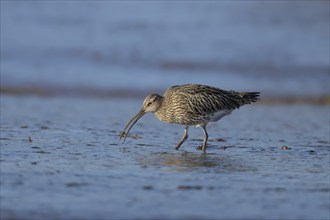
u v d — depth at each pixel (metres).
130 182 10.88
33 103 20.66
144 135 16.00
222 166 12.45
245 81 24.05
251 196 10.22
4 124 16.67
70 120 17.80
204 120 14.95
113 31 28.97
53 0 33.31
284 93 22.91
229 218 9.10
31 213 9.02
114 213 9.13
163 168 12.09
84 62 25.58
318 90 23.28
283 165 12.69
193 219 9.00
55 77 23.89
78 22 30.14
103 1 33.41
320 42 28.12
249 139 15.80
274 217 9.19
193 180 11.18
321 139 15.88
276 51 26.91
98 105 20.80
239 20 31.08
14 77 23.72
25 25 29.33
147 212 9.23
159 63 25.53
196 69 25.11
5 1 32.69
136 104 21.22
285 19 31.30
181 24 30.25
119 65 25.33
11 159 12.38
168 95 15.03
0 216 8.84
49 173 11.30
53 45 26.95
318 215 9.31
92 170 11.66
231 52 26.72
